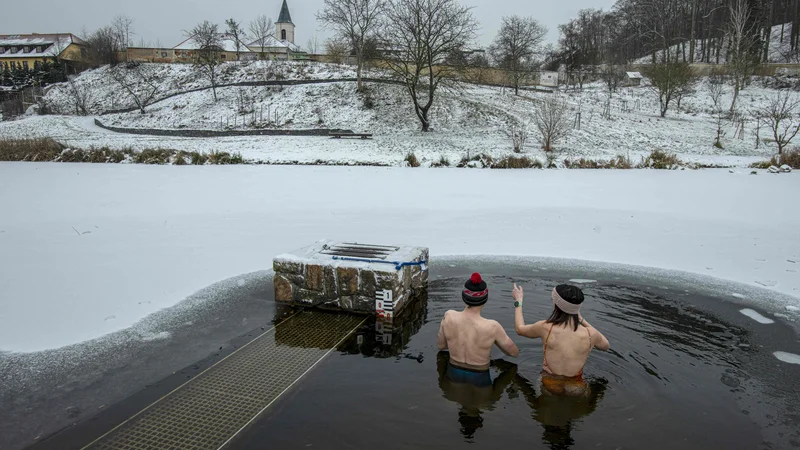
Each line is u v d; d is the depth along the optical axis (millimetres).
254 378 3377
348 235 7633
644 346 3779
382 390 3170
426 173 15555
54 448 2623
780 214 9234
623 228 8172
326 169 16375
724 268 5977
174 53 58250
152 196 10953
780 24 67875
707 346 3799
